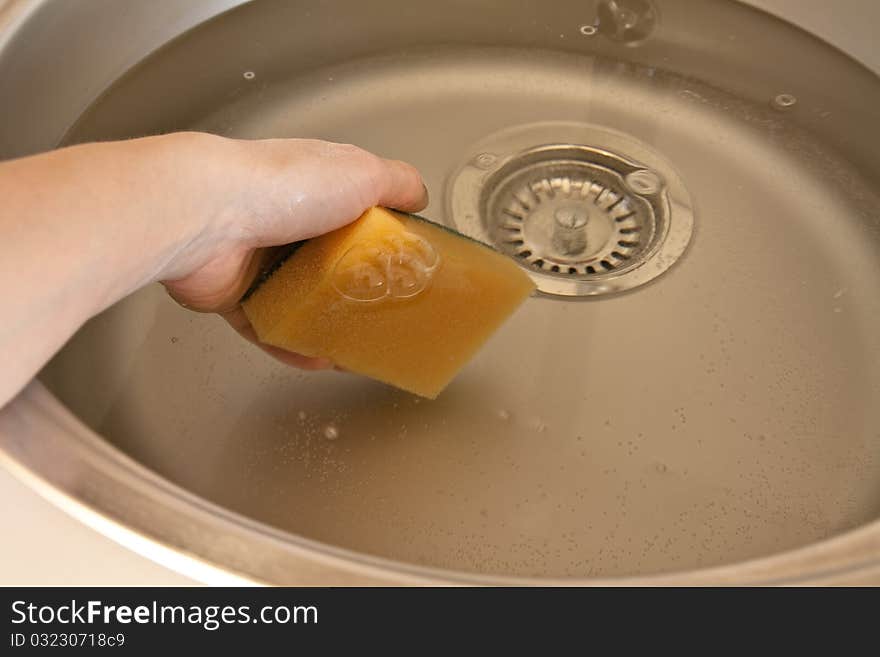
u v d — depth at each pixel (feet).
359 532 1.63
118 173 1.32
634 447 1.78
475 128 2.46
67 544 1.14
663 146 2.40
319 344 1.62
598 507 1.69
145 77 2.22
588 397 1.86
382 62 2.54
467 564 1.60
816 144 2.32
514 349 1.94
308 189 1.57
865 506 1.68
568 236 2.20
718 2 2.37
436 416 1.80
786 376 1.91
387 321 1.62
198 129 2.34
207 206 1.45
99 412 1.74
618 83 2.52
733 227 2.22
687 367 1.93
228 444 1.76
